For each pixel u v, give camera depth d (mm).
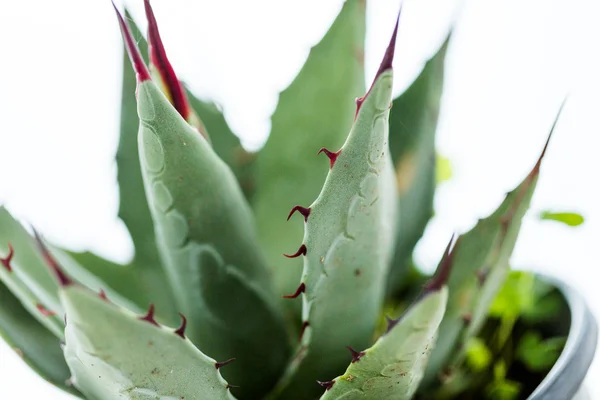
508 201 508
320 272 483
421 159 580
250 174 604
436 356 513
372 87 445
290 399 521
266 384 541
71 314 420
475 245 511
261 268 536
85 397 520
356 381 465
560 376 491
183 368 448
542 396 483
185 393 458
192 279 522
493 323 584
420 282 606
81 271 542
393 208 527
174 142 487
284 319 544
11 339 514
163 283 575
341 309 496
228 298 526
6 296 521
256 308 532
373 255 488
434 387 528
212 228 513
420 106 578
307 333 500
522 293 569
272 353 538
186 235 511
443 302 441
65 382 519
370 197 470
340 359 509
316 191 585
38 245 410
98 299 419
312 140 590
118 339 429
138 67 463
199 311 529
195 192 502
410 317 440
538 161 493
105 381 449
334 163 458
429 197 588
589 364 502
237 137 608
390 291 594
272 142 598
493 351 569
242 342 533
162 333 436
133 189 573
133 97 563
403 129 582
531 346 561
